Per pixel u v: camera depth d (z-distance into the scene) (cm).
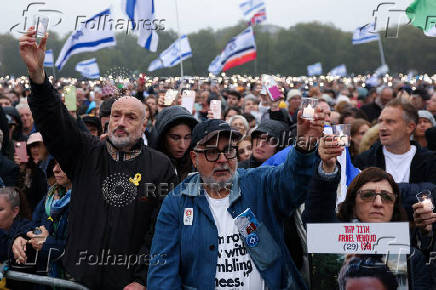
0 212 362
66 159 315
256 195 262
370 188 276
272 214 260
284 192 252
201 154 257
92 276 297
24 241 335
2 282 326
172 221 260
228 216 258
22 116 693
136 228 305
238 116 506
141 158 318
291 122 700
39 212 363
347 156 349
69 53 776
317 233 256
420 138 552
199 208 258
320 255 256
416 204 287
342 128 313
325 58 3250
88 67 1066
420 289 276
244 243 254
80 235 302
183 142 372
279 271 255
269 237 256
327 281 255
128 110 313
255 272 253
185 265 257
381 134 389
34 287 344
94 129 551
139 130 316
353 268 253
